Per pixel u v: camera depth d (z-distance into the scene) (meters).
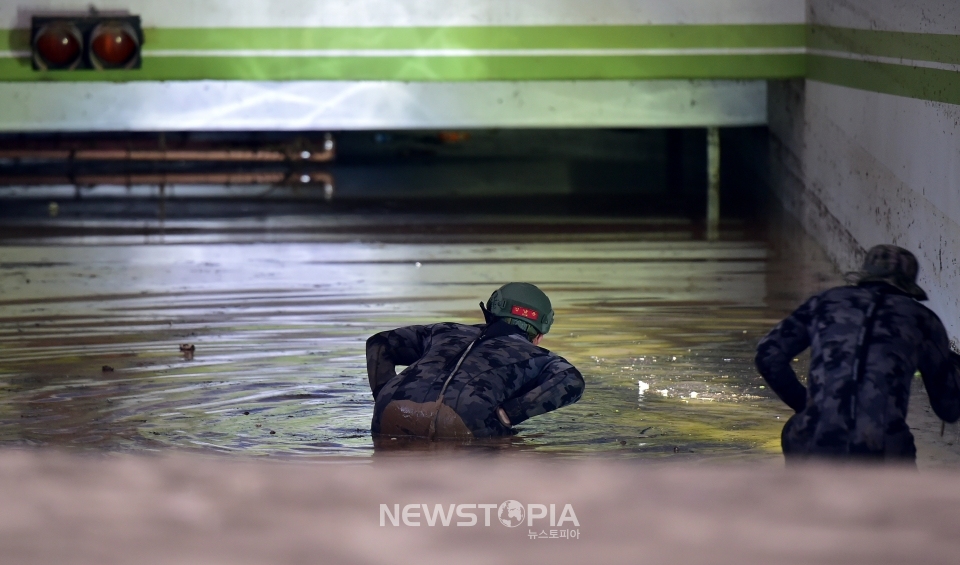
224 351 15.20
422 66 24.83
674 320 17.28
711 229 26.61
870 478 7.39
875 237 19.27
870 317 9.52
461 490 7.12
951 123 15.00
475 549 6.07
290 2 24.56
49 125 25.50
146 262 22.73
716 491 7.09
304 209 30.41
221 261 22.83
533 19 24.64
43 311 18.02
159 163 38.53
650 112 26.62
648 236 25.84
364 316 17.56
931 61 15.99
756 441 10.96
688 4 24.64
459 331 11.71
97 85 25.39
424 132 45.78
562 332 16.48
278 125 25.70
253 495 6.89
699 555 5.96
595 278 20.91
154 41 24.53
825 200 23.41
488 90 25.97
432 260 22.94
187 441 10.90
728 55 24.77
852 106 21.00
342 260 22.94
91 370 14.12
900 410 9.09
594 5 24.64
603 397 12.75
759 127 29.95
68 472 7.34
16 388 13.18
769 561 5.86
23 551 5.91
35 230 26.78
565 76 24.84
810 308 9.84
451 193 33.38
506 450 10.48
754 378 13.71
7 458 7.61
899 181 17.69
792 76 24.92
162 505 6.64
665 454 10.43
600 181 35.47
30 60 24.38
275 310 18.05
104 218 28.62
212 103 25.59
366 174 37.03
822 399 9.19
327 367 14.26
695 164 38.34
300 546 6.05
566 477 7.50
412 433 10.84
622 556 5.92
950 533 6.22
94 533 6.17
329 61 24.77
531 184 34.97
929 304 15.97
